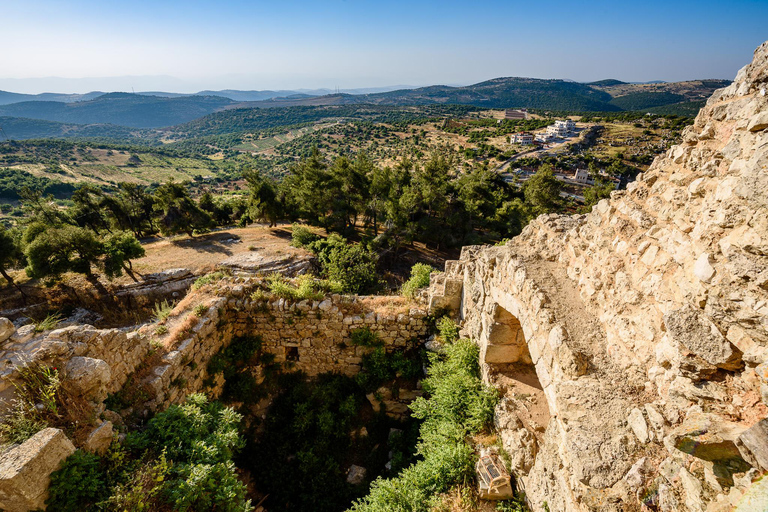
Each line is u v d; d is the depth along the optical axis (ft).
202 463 19.42
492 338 25.66
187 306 32.94
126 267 81.92
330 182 130.11
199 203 168.55
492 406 24.14
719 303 11.47
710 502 9.16
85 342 20.26
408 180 148.25
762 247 10.37
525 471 19.13
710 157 14.17
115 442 18.56
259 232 119.75
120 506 15.28
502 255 26.05
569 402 14.52
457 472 21.15
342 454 31.81
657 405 12.53
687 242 13.52
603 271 18.11
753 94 13.37
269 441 32.19
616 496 11.50
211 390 31.19
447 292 33.83
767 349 10.01
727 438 9.52
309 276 39.24
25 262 87.92
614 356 15.92
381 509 20.70
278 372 36.81
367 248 106.93
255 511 28.12
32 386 17.11
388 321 34.60
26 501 14.06
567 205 183.42
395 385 33.99
